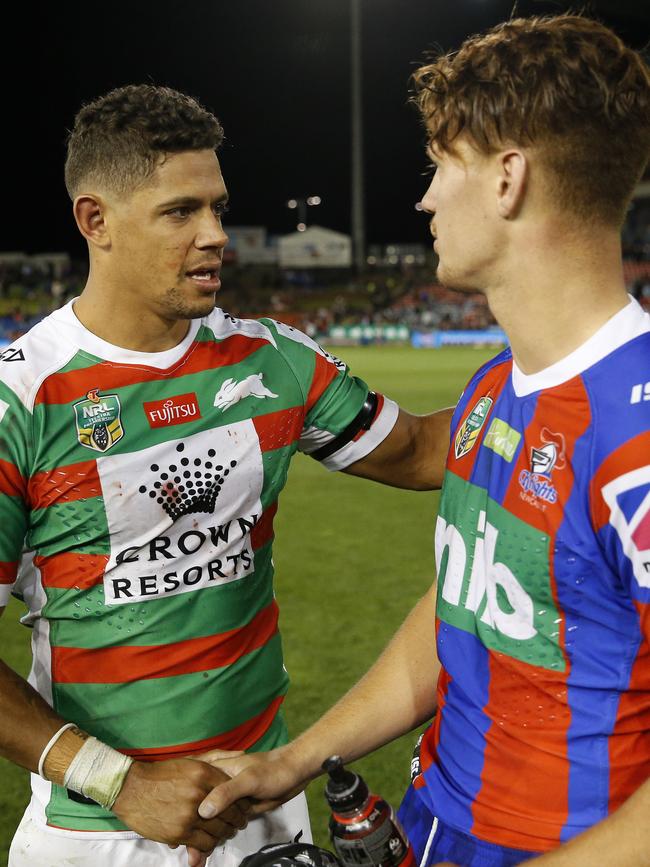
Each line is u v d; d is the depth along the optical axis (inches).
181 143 62.6
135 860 69.3
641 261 1531.7
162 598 69.1
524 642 45.8
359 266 1347.2
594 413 42.7
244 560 72.2
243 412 71.0
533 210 43.1
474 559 49.3
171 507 68.7
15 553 66.6
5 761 132.3
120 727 69.9
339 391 76.2
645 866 38.1
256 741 74.4
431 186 47.6
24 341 67.8
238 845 72.0
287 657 165.0
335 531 259.3
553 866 39.3
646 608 40.3
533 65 42.0
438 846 49.5
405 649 58.7
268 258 1823.3
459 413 53.7
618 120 41.9
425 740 54.9
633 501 40.4
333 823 45.4
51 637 70.4
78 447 66.5
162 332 67.7
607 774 44.2
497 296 46.0
